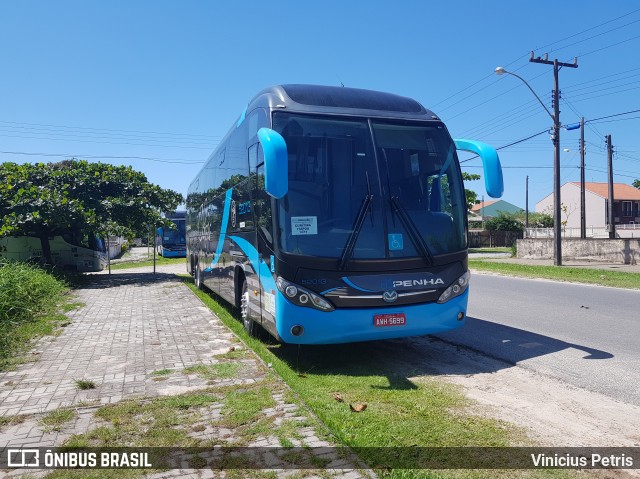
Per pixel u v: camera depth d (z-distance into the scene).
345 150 6.28
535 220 64.25
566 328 8.68
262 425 4.23
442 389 5.35
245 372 5.86
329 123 6.35
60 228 18.75
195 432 4.13
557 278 17.52
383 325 5.98
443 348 7.29
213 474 3.45
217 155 11.24
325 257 5.87
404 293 6.06
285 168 5.44
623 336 8.01
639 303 11.60
